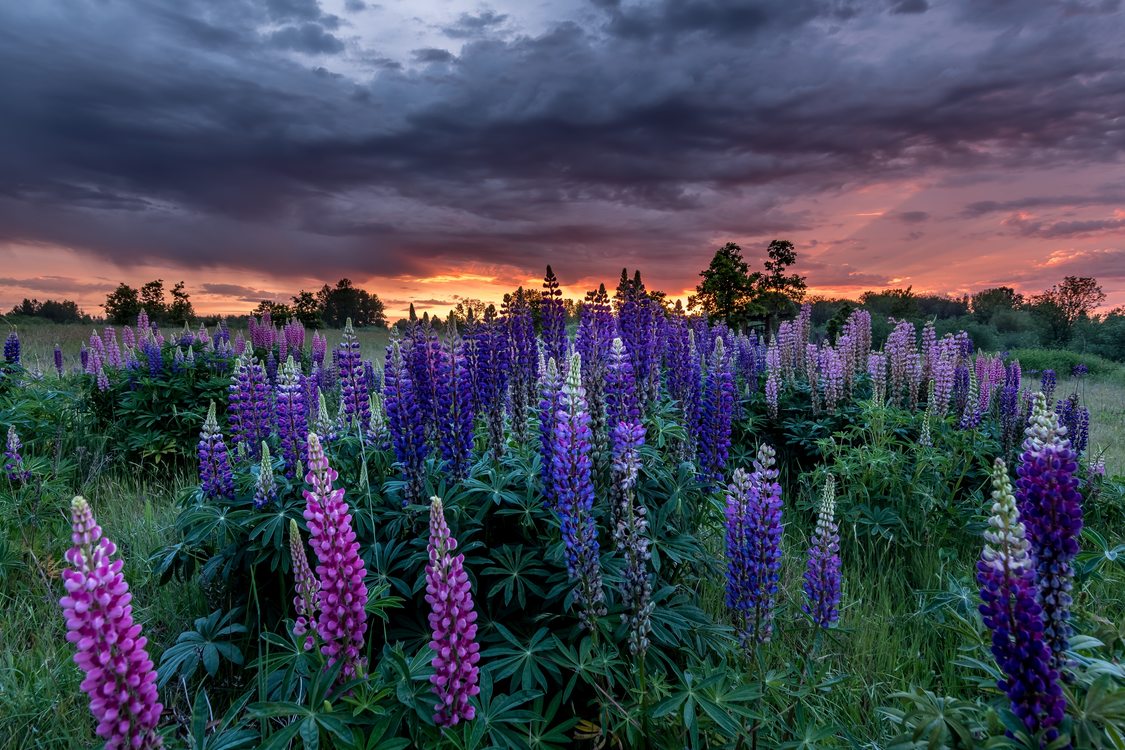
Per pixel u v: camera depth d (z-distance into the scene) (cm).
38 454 832
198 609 489
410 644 372
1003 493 241
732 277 2988
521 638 369
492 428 464
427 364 426
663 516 418
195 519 429
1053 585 251
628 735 308
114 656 211
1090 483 704
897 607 529
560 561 371
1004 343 4269
